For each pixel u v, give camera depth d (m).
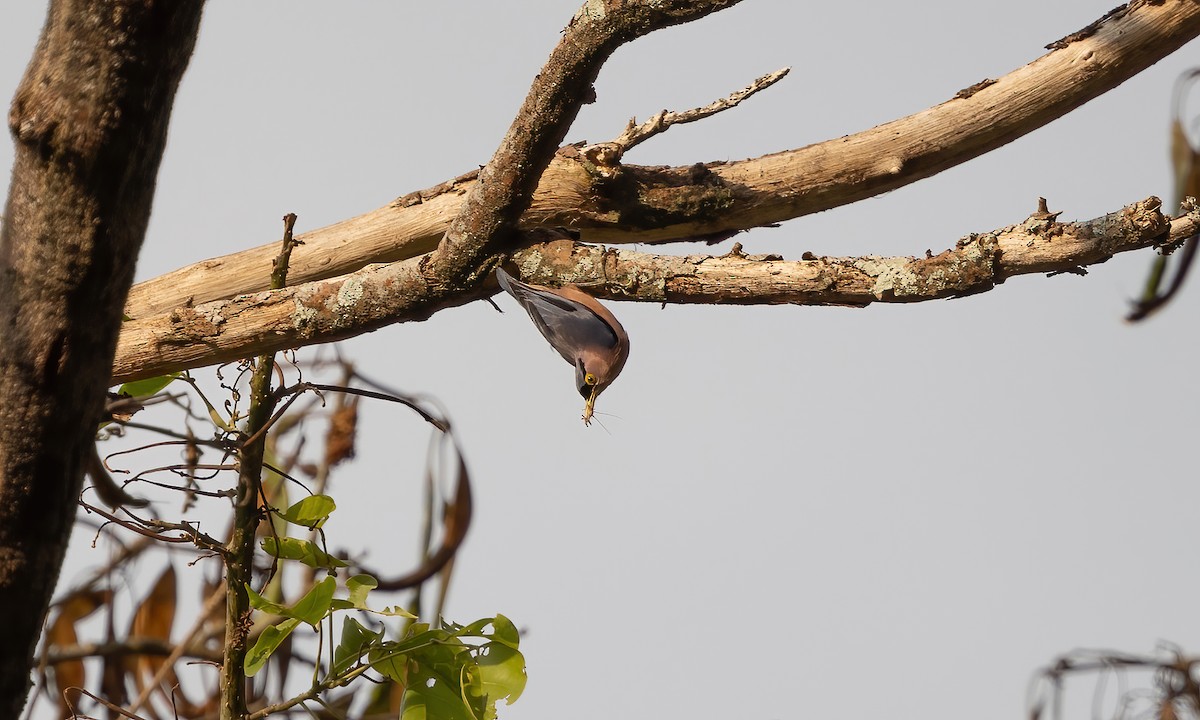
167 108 5.79
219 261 10.39
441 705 7.31
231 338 8.02
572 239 8.03
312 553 7.68
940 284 7.27
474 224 7.70
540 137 7.29
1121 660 13.41
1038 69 9.45
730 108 8.87
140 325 8.17
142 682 12.04
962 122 9.50
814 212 9.73
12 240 5.76
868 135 9.59
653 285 7.75
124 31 5.52
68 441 5.96
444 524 11.23
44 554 5.99
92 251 5.73
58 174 5.64
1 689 5.97
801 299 7.56
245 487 7.70
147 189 5.86
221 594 11.38
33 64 5.68
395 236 10.27
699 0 6.59
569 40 6.91
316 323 8.00
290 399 7.84
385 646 7.34
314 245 10.34
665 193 9.45
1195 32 9.21
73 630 12.25
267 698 10.45
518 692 7.45
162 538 7.57
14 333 5.77
